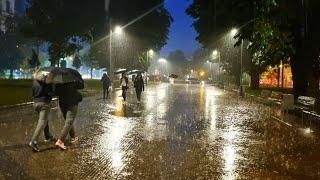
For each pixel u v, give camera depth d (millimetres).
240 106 29188
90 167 9344
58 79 11125
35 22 52531
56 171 8898
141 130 15516
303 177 8906
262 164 10086
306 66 28625
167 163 9914
